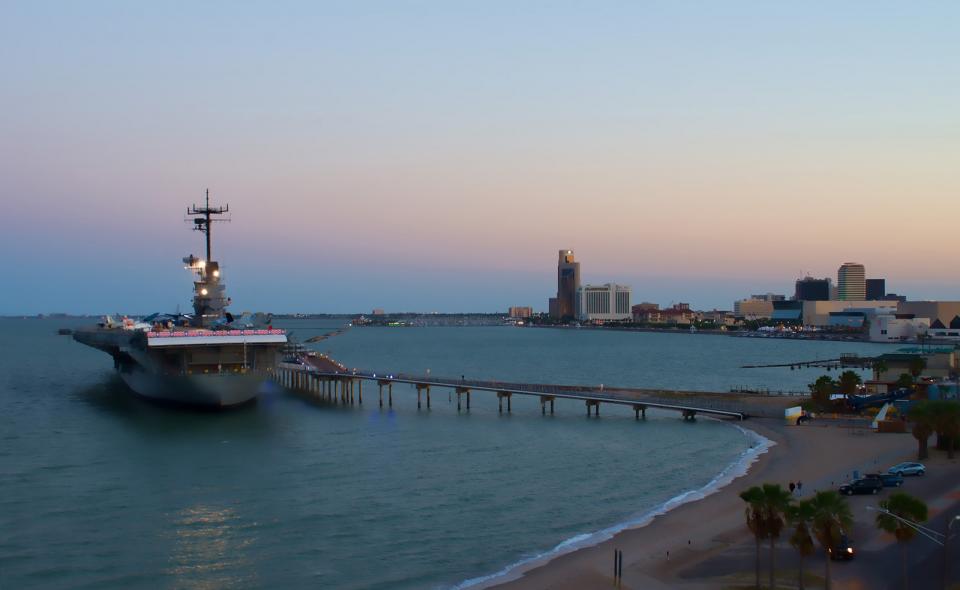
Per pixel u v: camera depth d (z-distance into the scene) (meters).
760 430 113.88
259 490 79.44
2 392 165.12
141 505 73.50
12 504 73.62
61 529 66.38
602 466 92.81
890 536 59.69
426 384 143.38
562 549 61.94
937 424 84.62
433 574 57.19
